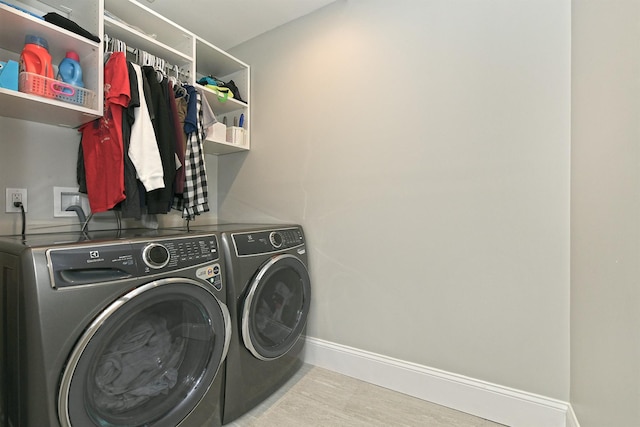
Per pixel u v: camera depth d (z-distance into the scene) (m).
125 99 1.36
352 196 1.77
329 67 1.87
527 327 1.30
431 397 1.50
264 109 2.15
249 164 2.23
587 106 1.02
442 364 1.49
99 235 1.23
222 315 1.22
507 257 1.34
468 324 1.43
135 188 1.42
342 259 1.80
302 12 1.94
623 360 0.74
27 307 0.77
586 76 1.03
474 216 1.42
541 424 1.25
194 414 1.17
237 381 1.33
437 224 1.51
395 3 1.64
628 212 0.72
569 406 1.20
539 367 1.27
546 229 1.26
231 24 2.06
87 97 1.31
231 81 2.15
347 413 1.40
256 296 1.41
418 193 1.56
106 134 1.42
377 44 1.69
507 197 1.34
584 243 1.04
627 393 0.72
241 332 1.34
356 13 1.77
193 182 1.72
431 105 1.53
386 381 1.62
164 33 1.74
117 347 0.96
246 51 2.24
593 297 0.95
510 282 1.33
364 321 1.72
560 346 1.23
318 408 1.44
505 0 1.35
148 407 1.04
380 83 1.68
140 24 1.65
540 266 1.27
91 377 0.88
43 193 1.50
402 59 1.61
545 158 1.26
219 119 2.36
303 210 1.96
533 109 1.29
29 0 1.38
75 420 0.82
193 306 1.15
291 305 1.70
